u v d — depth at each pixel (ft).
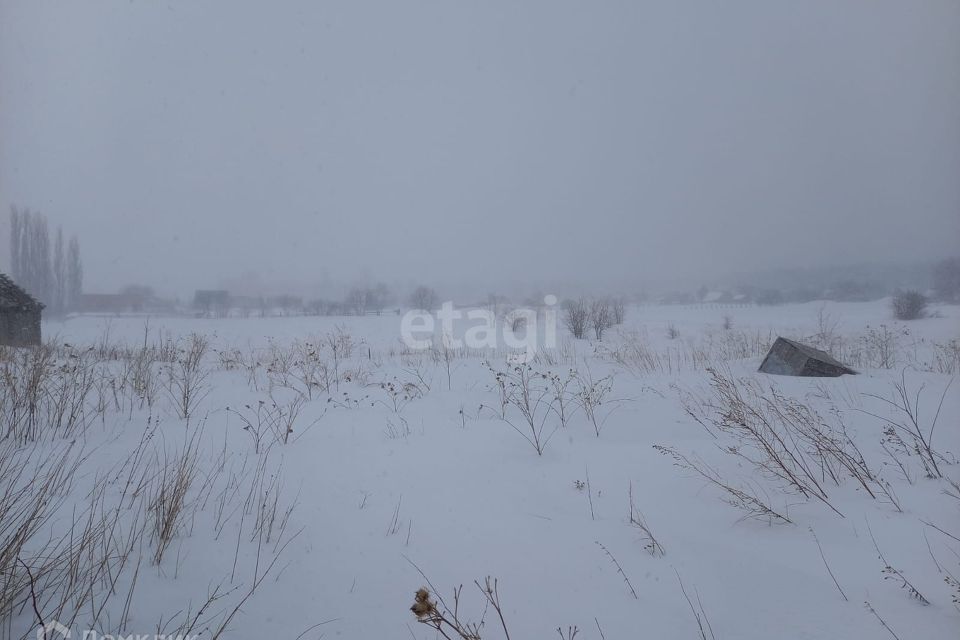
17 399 17.10
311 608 7.67
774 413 17.62
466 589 8.33
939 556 8.68
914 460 13.37
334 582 8.43
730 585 8.38
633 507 11.56
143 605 7.46
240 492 11.93
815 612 7.53
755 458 14.05
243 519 10.53
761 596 8.03
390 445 16.08
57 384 21.29
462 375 28.35
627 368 29.66
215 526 10.11
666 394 22.17
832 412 18.22
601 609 7.79
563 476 13.55
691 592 8.22
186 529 9.89
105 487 11.39
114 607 7.34
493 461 14.73
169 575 8.30
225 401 21.48
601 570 8.94
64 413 17.65
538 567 9.04
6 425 15.52
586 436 17.04
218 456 14.33
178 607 7.48
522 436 17.07
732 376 25.11
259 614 7.44
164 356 31.71
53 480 11.45
